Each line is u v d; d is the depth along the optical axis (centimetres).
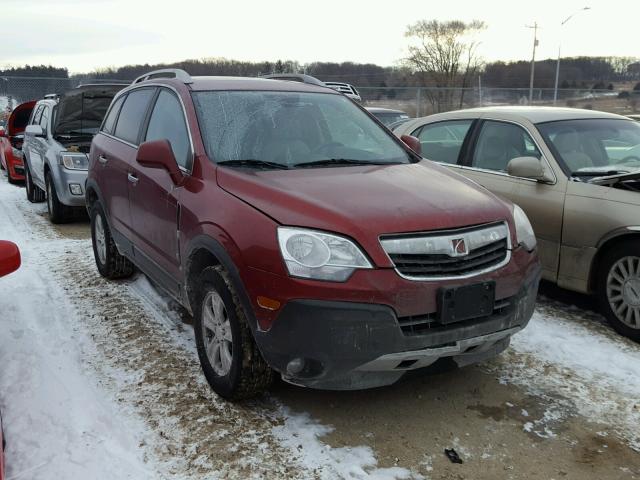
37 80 1802
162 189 410
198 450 306
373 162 412
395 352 298
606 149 530
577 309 509
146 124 478
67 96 918
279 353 304
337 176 366
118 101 573
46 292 542
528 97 2384
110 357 410
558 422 338
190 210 366
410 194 341
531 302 345
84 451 301
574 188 477
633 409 351
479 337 320
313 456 303
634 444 318
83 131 936
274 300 301
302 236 301
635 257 432
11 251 291
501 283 327
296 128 421
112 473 286
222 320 346
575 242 471
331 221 304
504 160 551
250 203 330
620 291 448
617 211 444
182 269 386
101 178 546
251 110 423
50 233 820
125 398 356
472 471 295
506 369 399
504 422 337
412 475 290
